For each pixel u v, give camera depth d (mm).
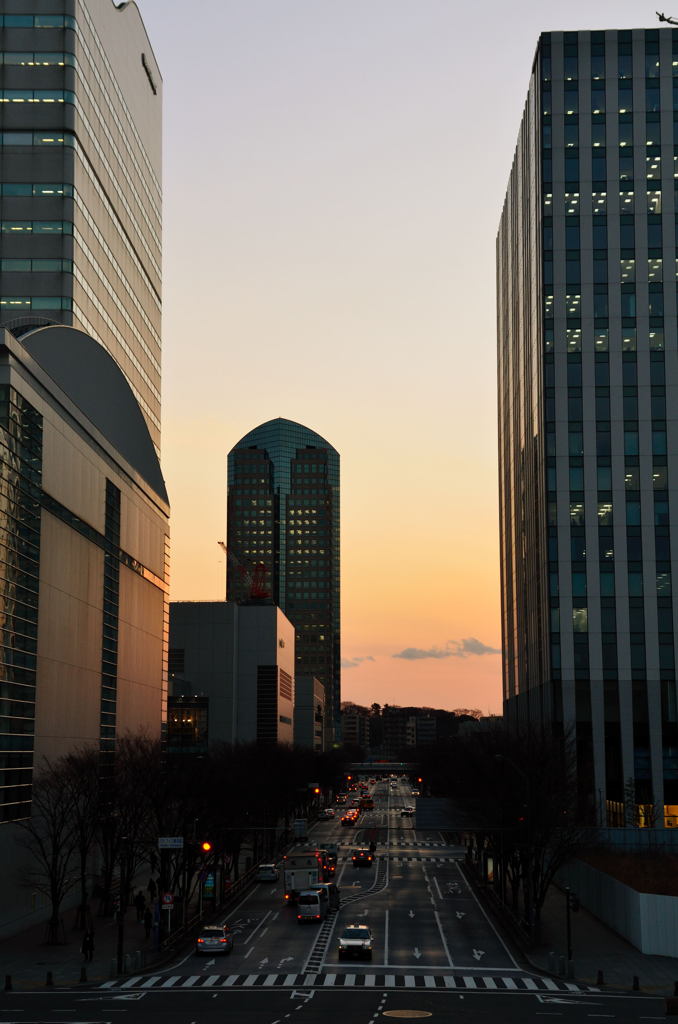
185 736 188875
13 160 119875
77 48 123125
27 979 53031
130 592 104562
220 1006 45250
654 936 62094
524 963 59031
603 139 127000
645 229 125312
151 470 118125
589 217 125938
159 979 53156
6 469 67812
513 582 158125
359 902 84000
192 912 77000
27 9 122750
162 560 121688
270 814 130875
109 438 100062
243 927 71438
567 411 123188
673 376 122688
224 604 195875
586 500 121500
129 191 149750
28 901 71875
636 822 111562
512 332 160250
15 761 69250
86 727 87188
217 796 88062
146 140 163250
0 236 117938
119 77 145125
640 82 127562
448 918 75562
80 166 123062
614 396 122938
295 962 58438
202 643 195500
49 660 77062
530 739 91125
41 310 116688
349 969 56406
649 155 126375
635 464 121688
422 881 98812
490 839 90562
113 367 102375
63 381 86188
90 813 74750
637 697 117125
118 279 141375
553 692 117875
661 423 122125
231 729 192125
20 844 69375
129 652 104000
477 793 87250
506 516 170250
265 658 199125
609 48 128250
